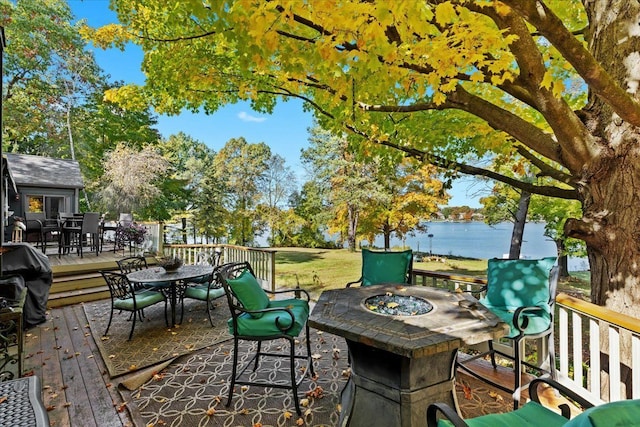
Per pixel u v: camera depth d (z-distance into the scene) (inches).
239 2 69.3
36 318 177.9
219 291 193.8
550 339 109.2
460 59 82.7
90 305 219.0
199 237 728.3
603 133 103.9
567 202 251.3
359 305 95.7
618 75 101.6
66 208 417.7
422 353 67.1
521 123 113.3
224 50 145.9
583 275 394.3
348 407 85.7
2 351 121.2
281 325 102.8
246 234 767.7
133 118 721.6
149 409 102.7
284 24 86.4
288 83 142.5
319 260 550.0
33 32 572.1
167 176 668.1
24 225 310.2
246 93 159.2
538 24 67.7
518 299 115.6
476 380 118.9
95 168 669.9
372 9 68.9
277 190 856.3
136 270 217.5
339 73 96.7
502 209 320.8
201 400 107.7
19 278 157.9
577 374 101.7
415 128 159.2
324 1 69.8
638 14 99.0
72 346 152.4
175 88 160.6
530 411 63.6
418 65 95.6
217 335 166.4
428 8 81.4
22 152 671.1
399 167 431.8
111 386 116.6
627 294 97.0
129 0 141.3
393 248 562.3
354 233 618.5
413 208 445.7
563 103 92.5
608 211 101.0
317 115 178.5
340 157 522.3
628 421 37.6
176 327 177.9
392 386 77.0
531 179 248.7
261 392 112.1
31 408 58.7
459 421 51.8
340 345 152.9
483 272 415.2
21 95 585.9
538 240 489.4
